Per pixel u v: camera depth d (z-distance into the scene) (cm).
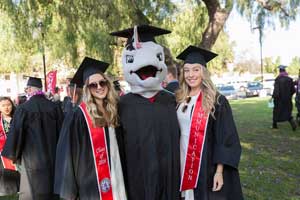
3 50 988
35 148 500
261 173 629
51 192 508
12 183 566
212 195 359
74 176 355
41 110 511
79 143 357
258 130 1069
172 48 1168
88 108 359
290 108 1047
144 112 362
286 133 1002
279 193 533
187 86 379
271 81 3784
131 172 359
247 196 521
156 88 376
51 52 991
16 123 497
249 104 2064
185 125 370
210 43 1006
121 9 963
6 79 3872
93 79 360
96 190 353
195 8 1205
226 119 360
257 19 1123
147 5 1023
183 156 368
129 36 401
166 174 359
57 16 948
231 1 987
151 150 355
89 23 946
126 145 362
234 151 355
